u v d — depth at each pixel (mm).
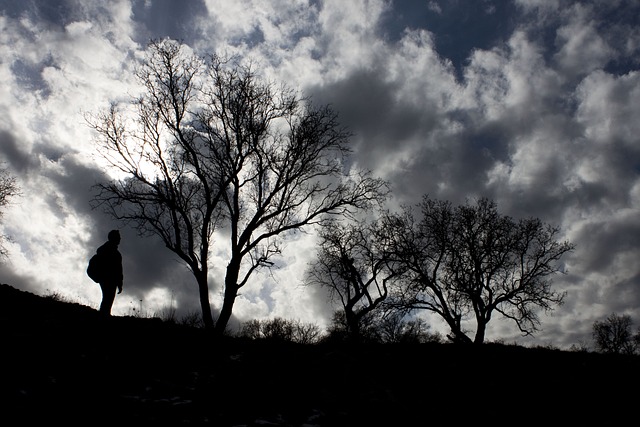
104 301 12047
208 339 12398
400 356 12914
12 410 5836
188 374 9398
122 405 6945
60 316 11273
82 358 8617
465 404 9609
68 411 6262
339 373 10820
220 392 8672
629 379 11477
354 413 8500
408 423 8250
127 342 10438
